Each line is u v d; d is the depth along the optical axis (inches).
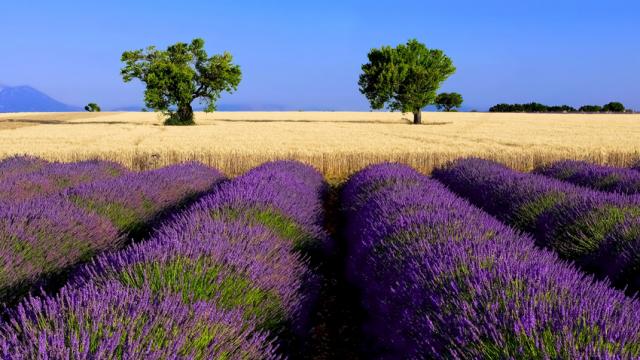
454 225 200.7
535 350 91.5
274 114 3090.6
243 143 789.9
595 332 96.7
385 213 242.1
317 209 319.3
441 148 692.7
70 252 195.3
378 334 148.1
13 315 106.7
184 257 144.4
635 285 189.2
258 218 229.6
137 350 89.4
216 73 1713.8
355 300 211.9
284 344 142.3
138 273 134.1
